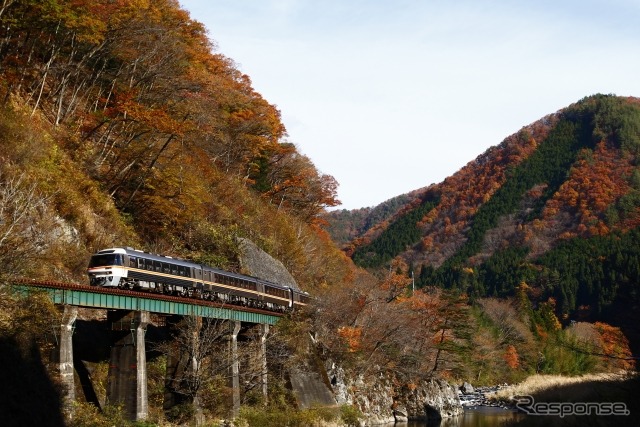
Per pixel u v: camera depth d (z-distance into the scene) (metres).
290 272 83.81
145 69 72.19
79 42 67.06
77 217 51.88
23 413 31.14
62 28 63.69
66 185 53.06
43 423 32.16
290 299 65.94
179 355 45.94
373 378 71.12
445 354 89.94
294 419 50.97
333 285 89.94
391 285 101.44
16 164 48.62
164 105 71.88
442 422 69.69
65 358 35.62
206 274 51.78
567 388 86.06
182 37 84.81
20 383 32.16
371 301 75.44
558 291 197.50
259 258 71.56
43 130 56.69
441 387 80.88
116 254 43.16
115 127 68.69
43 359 35.97
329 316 67.56
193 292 50.03
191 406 43.50
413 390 75.00
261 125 96.88
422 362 78.19
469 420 71.94
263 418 48.69
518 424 60.84
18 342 33.69
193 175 72.12
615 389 43.81
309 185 109.00
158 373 47.53
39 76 65.06
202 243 67.62
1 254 37.47
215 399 46.91
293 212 107.38
